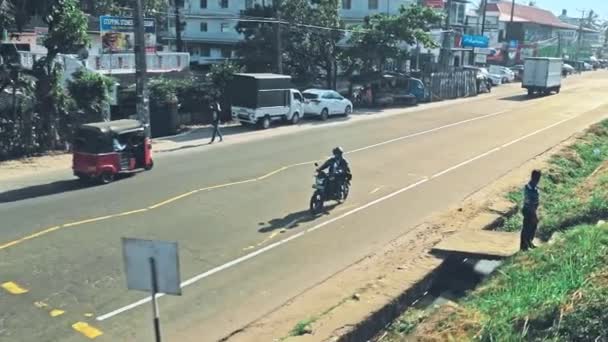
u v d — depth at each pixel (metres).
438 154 25.56
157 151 24.62
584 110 43.41
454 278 12.58
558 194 19.89
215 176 20.17
